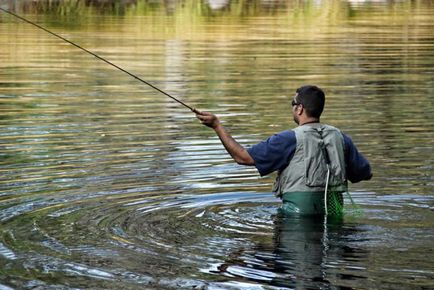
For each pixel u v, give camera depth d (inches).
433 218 376.5
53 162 470.6
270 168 382.3
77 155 486.3
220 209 391.2
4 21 1262.3
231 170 457.4
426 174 448.5
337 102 662.5
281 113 614.9
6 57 922.7
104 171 452.4
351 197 407.2
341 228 361.7
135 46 1008.9
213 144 516.7
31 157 481.4
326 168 381.7
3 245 339.0
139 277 305.3
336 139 385.4
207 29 1192.8
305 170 380.8
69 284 299.3
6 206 390.6
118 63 874.1
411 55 938.1
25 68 844.0
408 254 327.0
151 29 1184.8
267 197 411.2
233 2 1545.3
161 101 665.0
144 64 867.4
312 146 381.4
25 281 302.4
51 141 523.2
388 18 1365.7
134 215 379.9
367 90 717.9
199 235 352.8
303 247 336.2
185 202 400.8
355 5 1562.5
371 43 1044.5
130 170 454.6
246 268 313.0
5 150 498.6
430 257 323.6
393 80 770.8
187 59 903.1
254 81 761.6
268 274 306.7
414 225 365.4
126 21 1278.3
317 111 387.5
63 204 394.3
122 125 572.4
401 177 442.3
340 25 1261.1
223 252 331.0
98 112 619.8
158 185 426.9
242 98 676.7
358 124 576.4
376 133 548.4
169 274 307.6
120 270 312.0
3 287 297.0
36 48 991.0
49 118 596.4
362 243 340.5
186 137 534.9
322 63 874.8
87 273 309.4
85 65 863.1
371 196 410.0
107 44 1025.5
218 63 873.5
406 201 402.0
